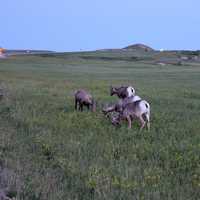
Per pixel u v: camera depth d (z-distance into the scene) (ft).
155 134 56.70
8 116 67.97
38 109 76.23
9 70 208.13
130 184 34.99
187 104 90.33
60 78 168.86
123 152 46.68
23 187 34.04
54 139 52.47
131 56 469.57
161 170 39.73
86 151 46.47
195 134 56.80
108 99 95.61
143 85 145.59
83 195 33.27
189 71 252.01
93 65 303.89
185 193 33.88
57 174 38.29
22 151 46.26
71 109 77.46
